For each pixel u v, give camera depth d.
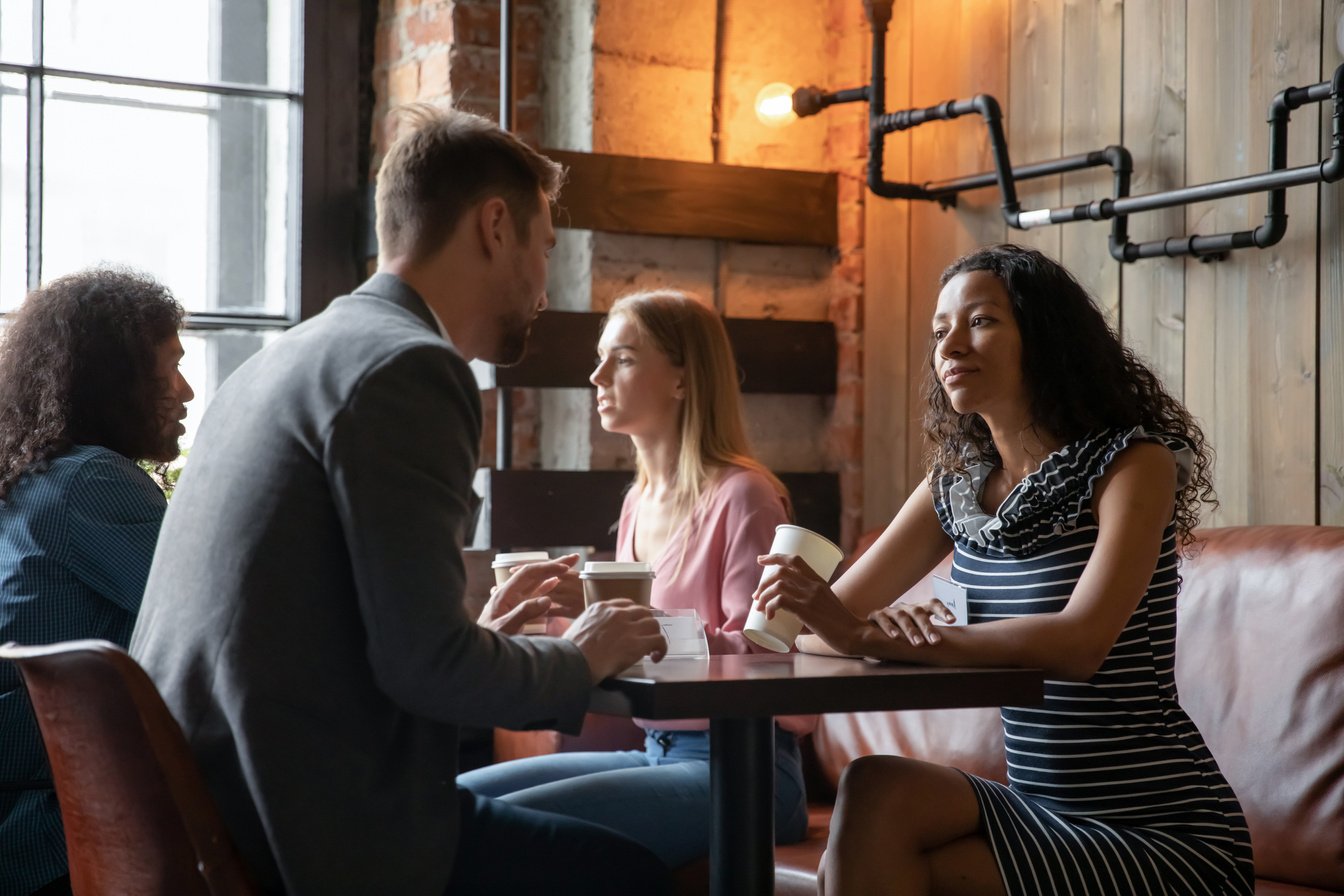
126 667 1.25
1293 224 2.42
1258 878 2.03
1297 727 2.01
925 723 2.52
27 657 1.32
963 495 1.93
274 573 1.37
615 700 1.48
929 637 1.66
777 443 3.40
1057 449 1.86
